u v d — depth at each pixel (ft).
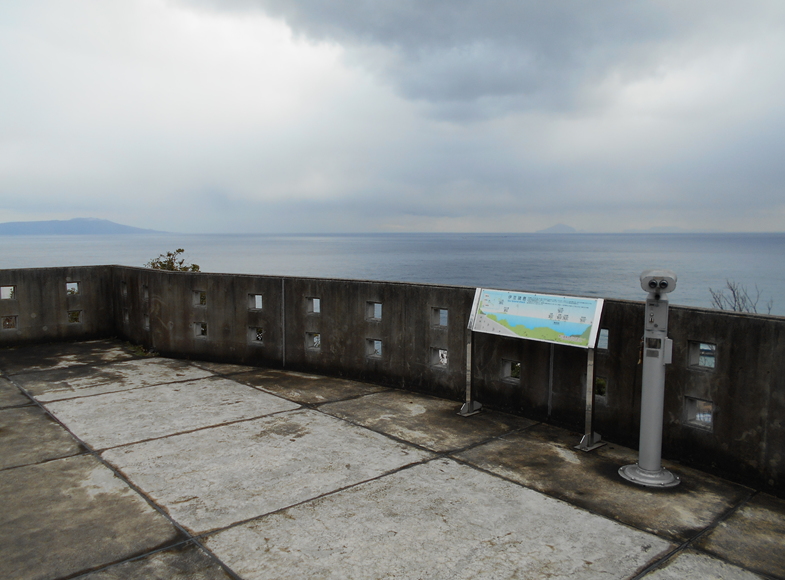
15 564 9.32
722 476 13.42
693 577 9.13
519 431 16.69
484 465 13.97
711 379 13.53
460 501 11.91
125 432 16.20
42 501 11.77
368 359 22.20
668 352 12.59
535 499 12.06
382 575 9.11
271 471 13.44
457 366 19.63
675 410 14.37
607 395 15.80
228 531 10.54
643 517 11.29
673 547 10.11
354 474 13.32
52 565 9.31
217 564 9.39
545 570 9.29
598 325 14.84
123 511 11.34
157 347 27.17
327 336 23.26
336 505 11.67
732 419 13.15
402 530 10.62
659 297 12.60
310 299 24.02
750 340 12.72
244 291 25.04
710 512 11.56
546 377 17.28
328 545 10.05
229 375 23.44
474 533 10.55
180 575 9.05
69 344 30.17
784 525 11.04
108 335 32.17
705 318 13.58
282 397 20.07
